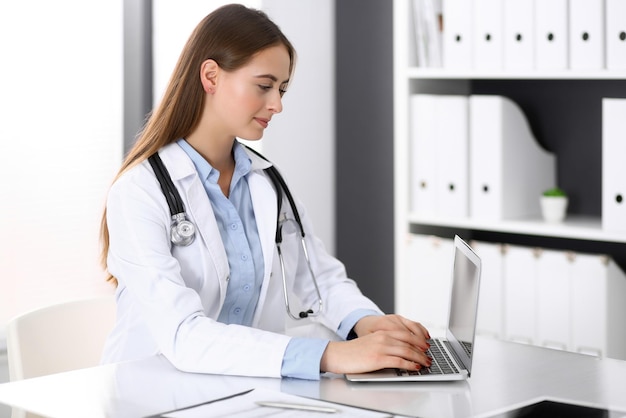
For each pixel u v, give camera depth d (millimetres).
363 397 1495
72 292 3500
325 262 2139
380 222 3602
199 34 1878
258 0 3371
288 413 1405
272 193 2002
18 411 1433
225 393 1520
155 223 1778
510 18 2982
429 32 3197
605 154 2830
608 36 2801
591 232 2865
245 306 1971
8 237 3318
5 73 3266
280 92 1898
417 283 3252
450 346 1807
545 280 2961
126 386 1559
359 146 3635
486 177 3088
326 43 3631
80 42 3465
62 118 3430
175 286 1700
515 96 3346
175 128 1900
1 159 3281
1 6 3240
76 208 3494
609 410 1433
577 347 2912
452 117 3135
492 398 1492
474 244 3117
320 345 1631
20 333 2105
